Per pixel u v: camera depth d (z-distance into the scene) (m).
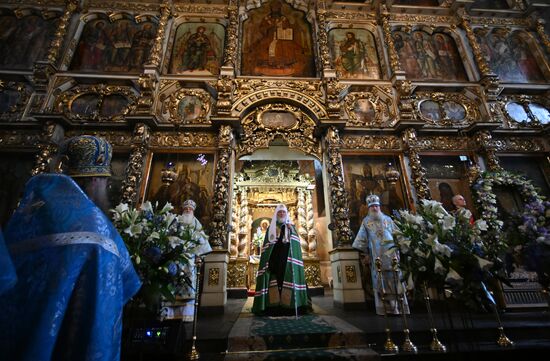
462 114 9.03
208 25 10.07
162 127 7.90
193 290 5.17
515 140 8.69
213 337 3.79
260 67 9.39
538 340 3.94
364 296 6.26
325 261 12.24
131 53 9.30
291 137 8.28
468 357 3.37
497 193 7.68
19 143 7.46
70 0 9.53
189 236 3.24
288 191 12.80
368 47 10.08
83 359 0.86
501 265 3.38
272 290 5.66
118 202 7.05
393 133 8.41
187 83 8.74
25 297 0.87
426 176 8.04
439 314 5.35
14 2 9.45
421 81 9.44
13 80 8.30
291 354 3.49
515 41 10.71
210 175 7.59
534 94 9.59
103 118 7.95
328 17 10.34
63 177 1.21
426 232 3.44
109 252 1.06
